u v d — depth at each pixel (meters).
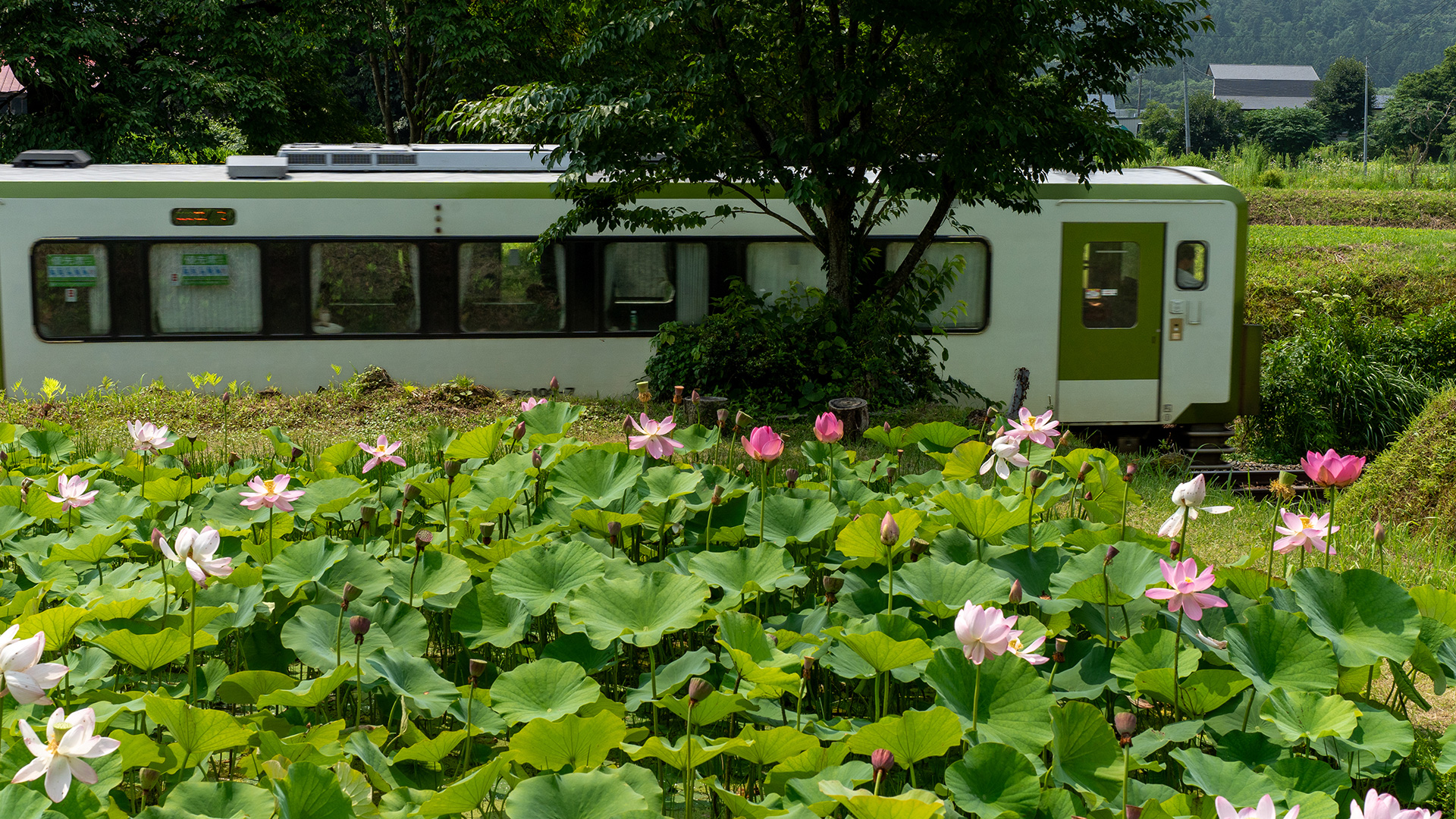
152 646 3.48
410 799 3.03
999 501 4.75
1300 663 3.71
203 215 11.01
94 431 9.00
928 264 11.35
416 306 11.41
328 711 4.07
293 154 11.48
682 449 5.12
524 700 3.45
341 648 3.79
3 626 3.98
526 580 4.21
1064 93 10.15
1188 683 3.59
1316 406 15.40
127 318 10.99
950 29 9.04
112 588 4.29
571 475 5.21
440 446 6.58
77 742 2.52
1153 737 3.51
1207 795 3.39
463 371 11.51
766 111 10.38
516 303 11.54
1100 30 9.87
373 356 11.37
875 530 4.27
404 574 4.35
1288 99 178.25
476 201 11.38
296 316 11.23
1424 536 8.02
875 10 9.05
